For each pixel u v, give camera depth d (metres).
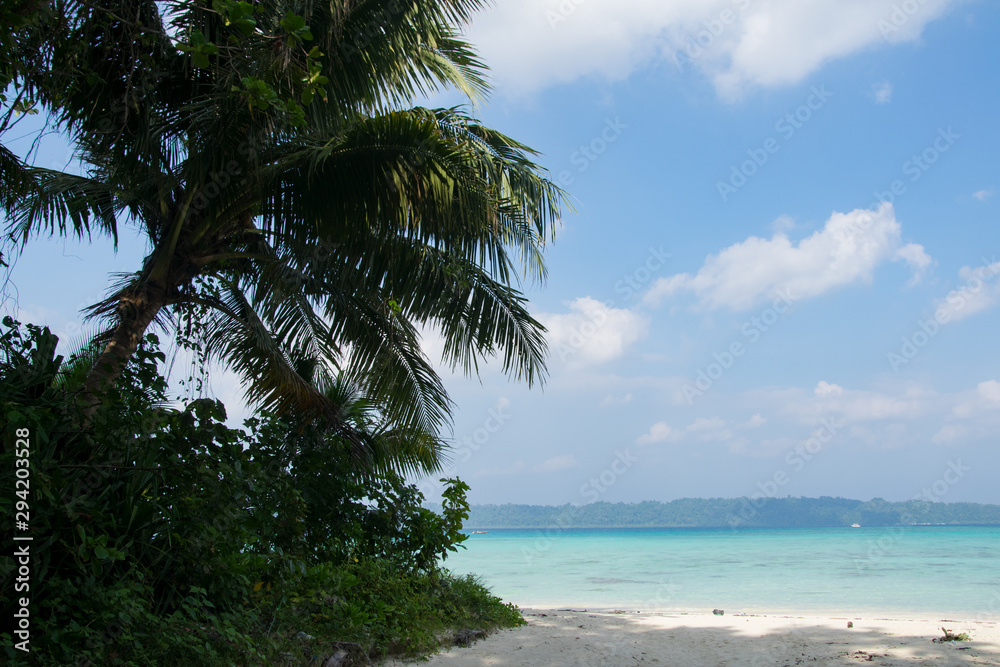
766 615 11.52
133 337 6.48
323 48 6.21
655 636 7.90
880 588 16.33
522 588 18.41
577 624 8.98
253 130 5.96
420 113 7.10
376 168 6.44
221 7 4.37
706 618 10.12
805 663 6.12
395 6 6.46
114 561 4.12
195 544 4.44
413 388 10.06
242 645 4.36
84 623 3.71
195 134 6.04
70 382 5.06
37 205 7.41
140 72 5.99
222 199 6.59
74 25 4.96
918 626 8.77
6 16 4.04
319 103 6.24
